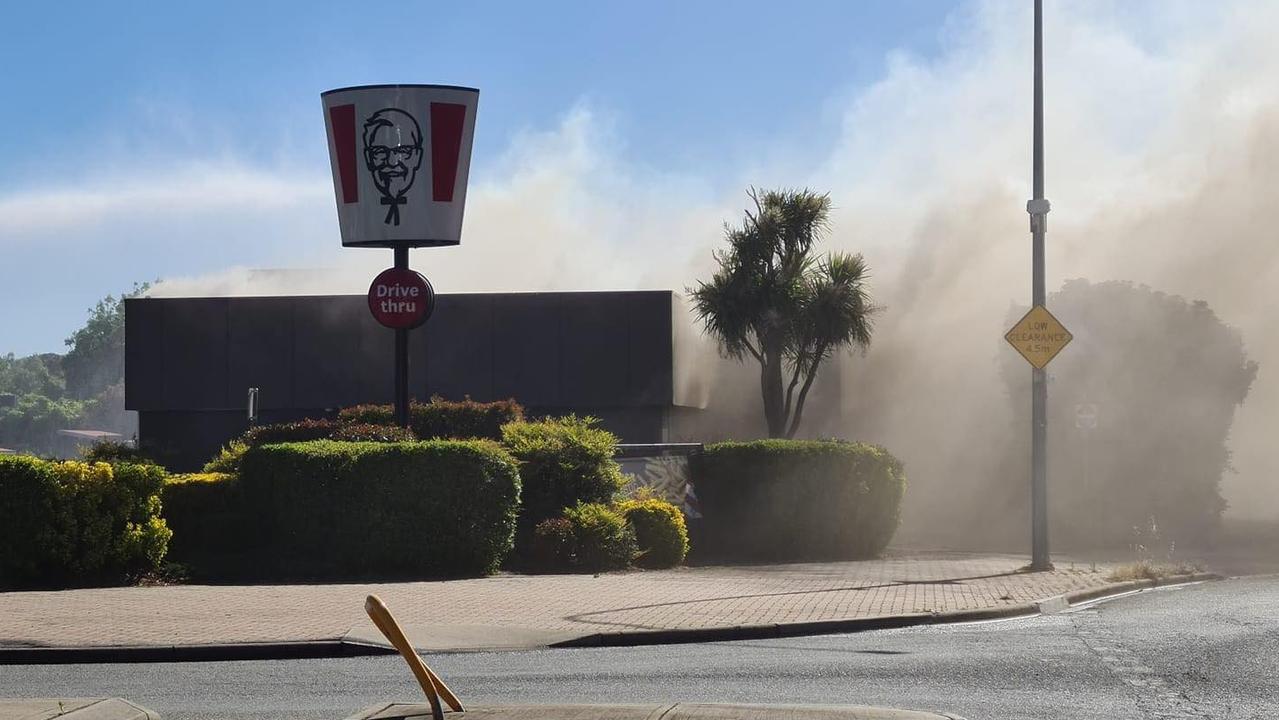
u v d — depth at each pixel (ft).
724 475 82.23
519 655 42.37
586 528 70.44
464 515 66.13
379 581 63.05
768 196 110.93
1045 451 71.92
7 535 59.47
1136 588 64.59
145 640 43.21
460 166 78.02
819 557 81.56
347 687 35.96
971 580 65.36
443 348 114.11
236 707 32.78
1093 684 34.99
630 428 113.60
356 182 77.71
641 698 33.35
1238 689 34.12
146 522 63.10
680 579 65.46
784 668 38.60
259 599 54.49
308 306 113.91
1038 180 72.02
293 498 66.03
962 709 31.45
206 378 113.70
